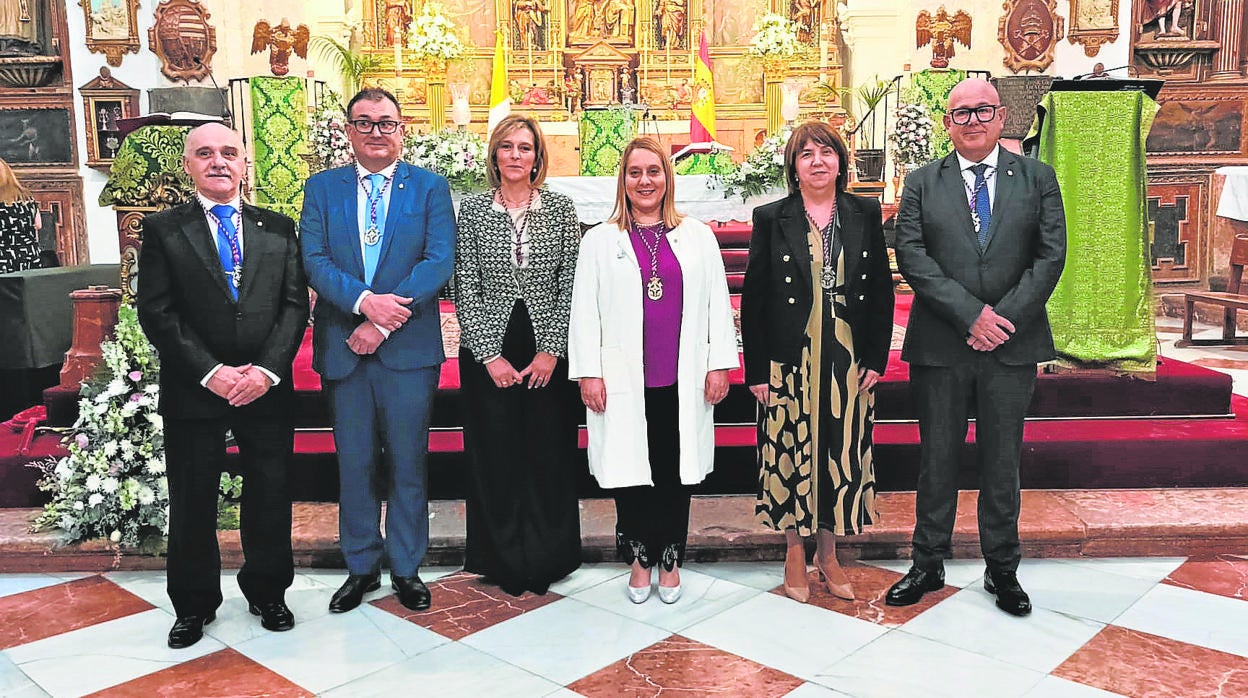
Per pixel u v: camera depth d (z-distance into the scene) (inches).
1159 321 322.0
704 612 117.5
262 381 107.6
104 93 305.1
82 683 101.5
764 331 119.7
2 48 318.3
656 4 359.3
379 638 111.4
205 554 110.8
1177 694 95.6
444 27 313.1
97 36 303.3
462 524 138.6
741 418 160.1
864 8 341.1
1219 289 330.0
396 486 119.4
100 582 131.9
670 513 119.1
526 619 116.2
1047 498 146.0
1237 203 269.1
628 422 115.3
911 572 120.4
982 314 109.7
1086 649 105.7
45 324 194.5
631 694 97.0
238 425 110.6
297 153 248.7
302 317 113.7
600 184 230.2
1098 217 157.6
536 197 121.9
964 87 112.5
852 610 117.3
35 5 320.8
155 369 143.3
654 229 117.4
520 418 122.7
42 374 197.6
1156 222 333.7
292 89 246.4
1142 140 156.4
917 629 111.3
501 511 123.2
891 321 116.8
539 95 354.3
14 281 189.3
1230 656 103.7
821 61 311.1
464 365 122.0
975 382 114.9
